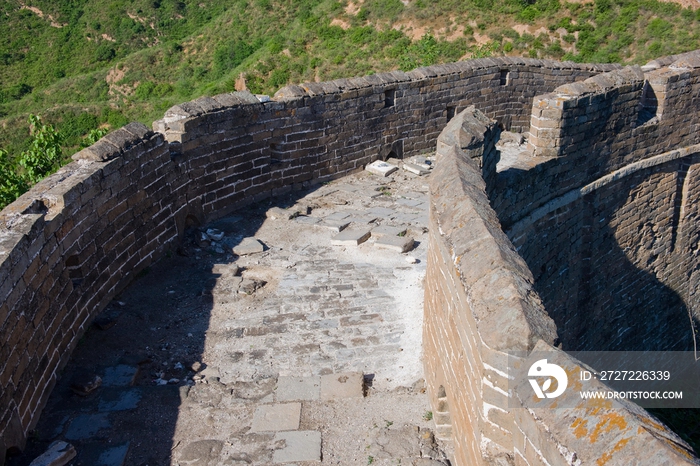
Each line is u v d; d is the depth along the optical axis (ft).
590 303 39.34
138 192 28.50
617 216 38.99
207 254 32.01
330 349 24.38
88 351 23.53
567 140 32.58
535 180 31.35
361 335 25.26
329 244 33.27
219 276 29.81
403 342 24.84
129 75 148.97
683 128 41.06
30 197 22.57
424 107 47.44
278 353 24.13
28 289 19.70
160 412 20.62
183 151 32.42
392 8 131.34
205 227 34.71
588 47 116.37
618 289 41.34
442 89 48.26
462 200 17.93
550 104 31.55
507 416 11.96
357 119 42.93
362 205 38.45
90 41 167.02
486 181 25.62
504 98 53.31
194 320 26.25
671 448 8.03
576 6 122.62
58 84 152.15
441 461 18.17
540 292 33.94
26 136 128.26
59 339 22.07
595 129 34.55
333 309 27.12
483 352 12.12
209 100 34.73
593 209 36.76
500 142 49.19
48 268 21.40
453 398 16.56
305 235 34.27
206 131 34.04
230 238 33.71
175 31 165.48
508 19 124.26
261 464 18.37
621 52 113.50
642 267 42.65
